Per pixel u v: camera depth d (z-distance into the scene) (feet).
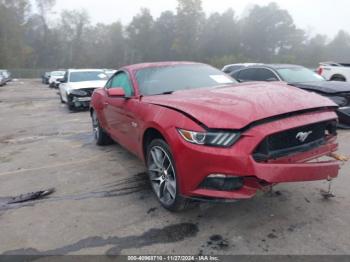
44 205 13.50
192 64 17.40
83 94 41.32
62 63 291.58
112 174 16.72
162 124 11.44
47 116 39.47
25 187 15.65
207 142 10.04
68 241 10.79
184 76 16.03
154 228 11.27
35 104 54.70
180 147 10.57
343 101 22.71
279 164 9.80
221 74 16.90
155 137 12.88
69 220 12.14
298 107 10.81
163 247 10.21
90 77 45.96
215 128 9.98
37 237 11.12
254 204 12.46
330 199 12.63
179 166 10.71
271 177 9.66
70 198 14.07
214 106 10.87
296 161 10.59
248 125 9.85
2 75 121.80
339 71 41.22
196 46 233.35
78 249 10.34
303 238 10.25
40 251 10.34
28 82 154.51
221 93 12.36
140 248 10.22
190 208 12.25
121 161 18.76
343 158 12.15
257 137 9.74
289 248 9.82
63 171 17.61
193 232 10.91
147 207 12.82
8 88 106.42
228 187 10.03
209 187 10.30
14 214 12.83
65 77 48.62
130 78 16.01
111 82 19.54
